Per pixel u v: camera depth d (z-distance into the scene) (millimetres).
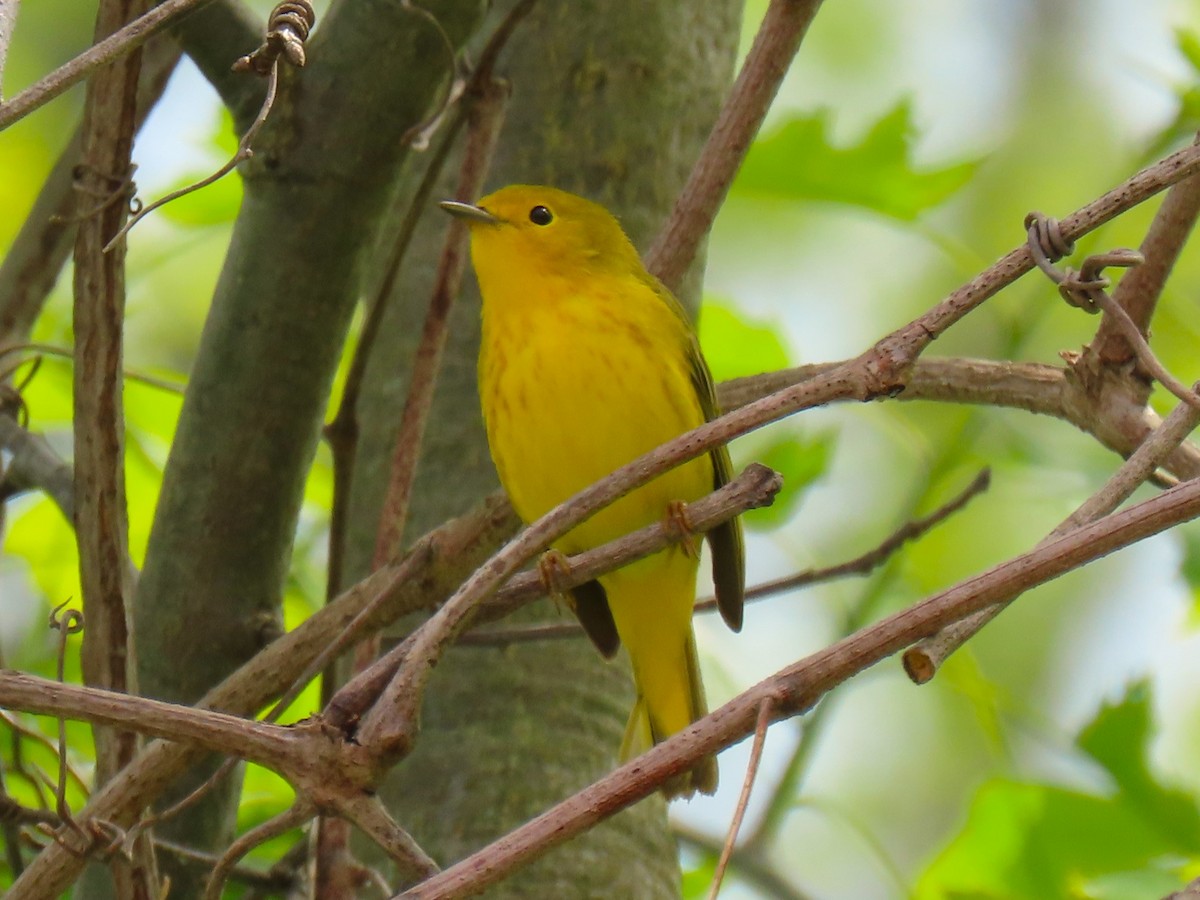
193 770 9445
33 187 17250
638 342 10391
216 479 9617
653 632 10773
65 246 11344
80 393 7953
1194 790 11992
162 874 9312
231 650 9648
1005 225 18812
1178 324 13836
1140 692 11250
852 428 16734
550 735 10312
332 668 8758
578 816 5508
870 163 13391
